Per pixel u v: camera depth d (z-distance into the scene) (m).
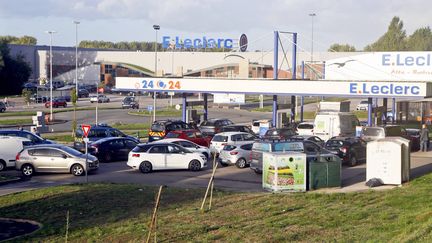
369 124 46.84
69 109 87.19
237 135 39.66
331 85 45.88
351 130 47.44
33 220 22.33
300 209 22.62
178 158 34.34
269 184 27.25
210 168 35.66
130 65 130.50
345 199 24.45
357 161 36.97
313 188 27.31
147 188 27.67
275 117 51.56
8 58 121.94
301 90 47.00
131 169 35.47
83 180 31.09
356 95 45.03
